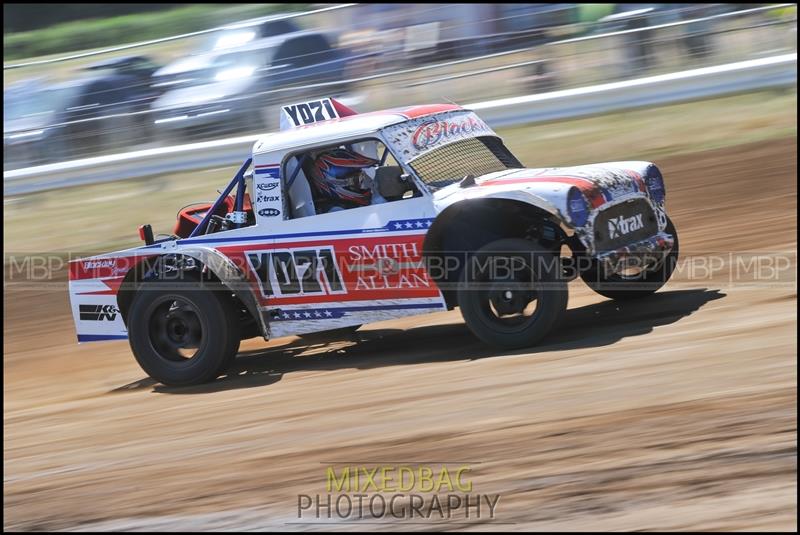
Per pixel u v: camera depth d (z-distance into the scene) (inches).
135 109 1478.8
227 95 1440.7
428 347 724.7
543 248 625.0
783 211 919.7
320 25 1444.4
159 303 718.5
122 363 860.6
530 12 1390.3
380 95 1423.5
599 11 1380.4
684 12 1332.4
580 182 627.8
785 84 1272.1
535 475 465.1
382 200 679.7
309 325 700.7
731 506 414.9
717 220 934.4
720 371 549.3
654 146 1196.5
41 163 1514.5
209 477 525.3
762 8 1295.5
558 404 539.8
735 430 475.8
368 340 793.6
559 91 1363.2
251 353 823.7
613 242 633.0
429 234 646.5
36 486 560.7
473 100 1407.5
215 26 2647.6
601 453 474.9
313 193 701.9
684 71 1328.7
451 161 691.4
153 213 1306.6
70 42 2728.8
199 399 687.1
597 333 663.1
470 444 508.1
